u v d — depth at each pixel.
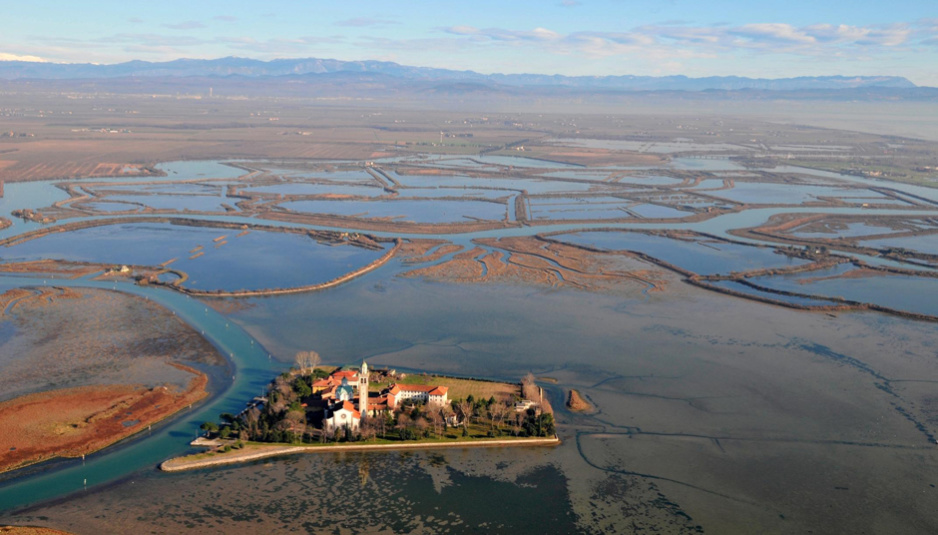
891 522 186.38
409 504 193.12
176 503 190.88
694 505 193.12
